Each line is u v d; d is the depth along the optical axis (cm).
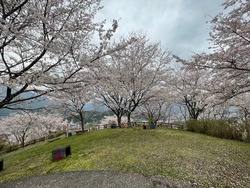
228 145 1012
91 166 770
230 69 558
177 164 707
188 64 580
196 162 720
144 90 1741
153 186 548
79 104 1902
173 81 1883
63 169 786
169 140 1172
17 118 2266
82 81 588
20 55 550
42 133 2930
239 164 684
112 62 1520
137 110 2567
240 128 1206
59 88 552
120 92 1423
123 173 664
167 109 2598
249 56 496
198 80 1761
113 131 1702
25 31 508
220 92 607
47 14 512
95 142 1253
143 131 1611
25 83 461
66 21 521
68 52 535
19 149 1930
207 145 1015
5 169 973
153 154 852
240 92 579
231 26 479
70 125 3067
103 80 677
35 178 730
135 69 1603
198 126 1558
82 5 546
